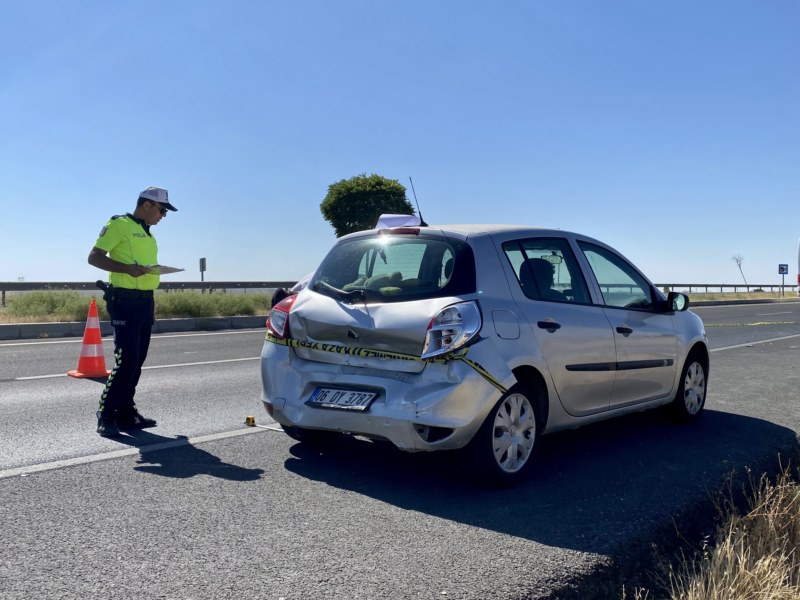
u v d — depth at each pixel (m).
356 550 3.53
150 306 5.96
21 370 9.55
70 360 10.63
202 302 19.25
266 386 5.09
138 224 5.94
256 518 3.95
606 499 4.45
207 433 5.94
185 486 4.49
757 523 4.34
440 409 4.31
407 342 4.48
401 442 4.40
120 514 3.97
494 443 4.53
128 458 5.11
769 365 11.00
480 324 4.49
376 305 4.70
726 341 15.36
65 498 4.22
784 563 3.95
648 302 6.30
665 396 6.35
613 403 5.69
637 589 3.57
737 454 5.61
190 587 3.08
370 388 4.59
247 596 3.01
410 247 4.96
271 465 5.01
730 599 3.37
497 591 3.12
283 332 5.07
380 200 39.16
